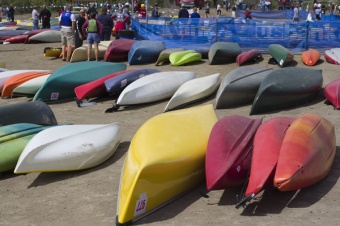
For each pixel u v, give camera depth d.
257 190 5.62
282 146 6.15
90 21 16.22
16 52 19.72
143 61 15.82
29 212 6.32
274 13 32.84
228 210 5.96
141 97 10.86
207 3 39.12
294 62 14.72
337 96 9.75
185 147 6.44
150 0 41.94
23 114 8.84
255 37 16.55
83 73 12.11
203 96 10.91
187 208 6.09
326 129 6.80
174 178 6.16
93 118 10.38
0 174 7.58
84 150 7.39
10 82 12.45
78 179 7.27
